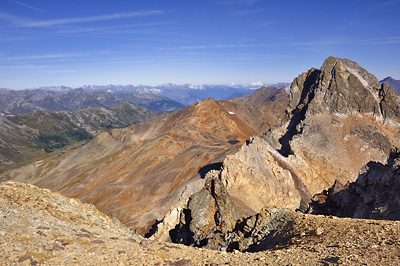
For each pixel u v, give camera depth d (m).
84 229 19.59
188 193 87.44
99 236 19.28
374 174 56.44
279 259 16.92
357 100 134.75
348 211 57.00
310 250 18.19
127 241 19.41
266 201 82.25
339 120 132.12
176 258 17.38
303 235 22.42
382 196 50.81
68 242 16.50
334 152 120.69
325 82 142.12
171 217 62.19
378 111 131.88
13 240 14.96
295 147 121.44
